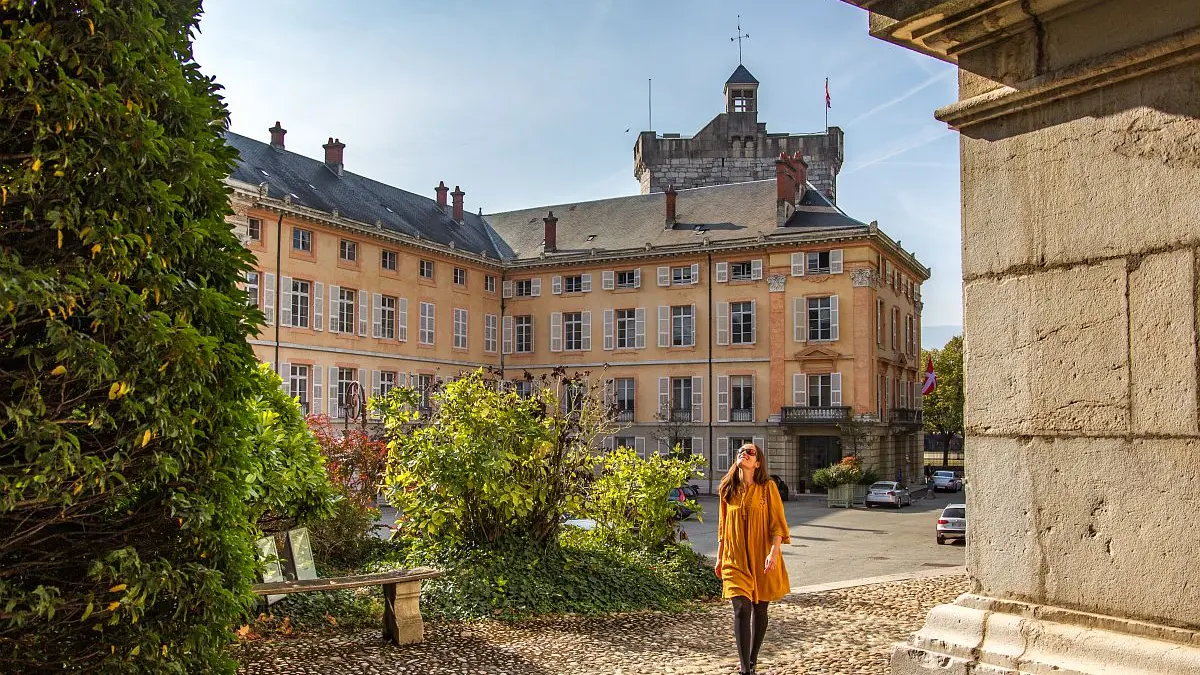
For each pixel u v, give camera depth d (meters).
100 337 4.35
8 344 4.12
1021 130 3.35
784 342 47.25
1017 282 3.34
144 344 4.33
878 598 11.37
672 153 64.75
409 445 11.45
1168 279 2.90
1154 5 2.93
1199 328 2.82
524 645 8.53
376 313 45.41
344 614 9.53
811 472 47.19
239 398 5.24
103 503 4.62
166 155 4.57
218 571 4.93
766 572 6.44
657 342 50.16
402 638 8.48
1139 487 2.96
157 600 4.84
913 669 3.49
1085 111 3.15
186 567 4.83
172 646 4.80
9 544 4.23
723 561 6.56
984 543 3.44
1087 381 3.12
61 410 4.21
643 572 11.62
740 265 48.88
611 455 13.46
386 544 13.00
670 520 13.16
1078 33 3.14
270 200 39.41
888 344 49.50
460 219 55.78
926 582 12.84
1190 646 2.79
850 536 26.56
